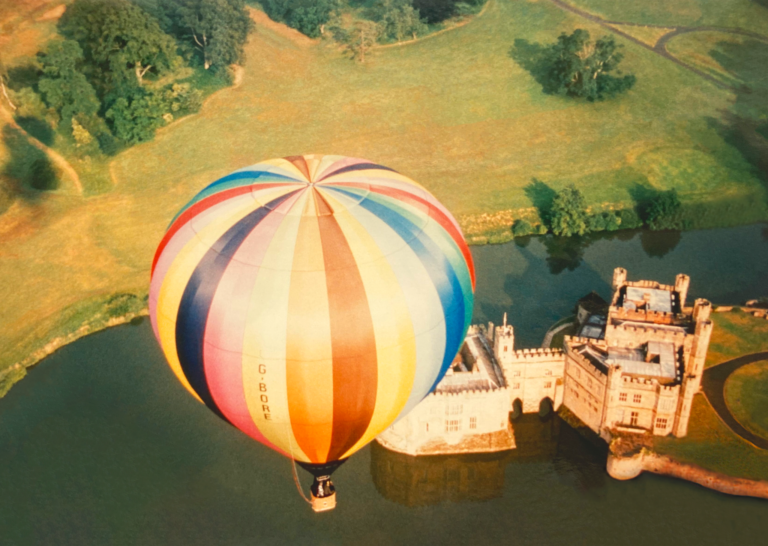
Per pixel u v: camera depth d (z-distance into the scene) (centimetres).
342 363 5378
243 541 8712
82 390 10850
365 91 18625
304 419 5672
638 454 8875
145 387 10831
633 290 9738
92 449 9888
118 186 15300
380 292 5375
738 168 15612
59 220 14325
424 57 19962
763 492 8594
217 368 5541
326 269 5338
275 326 5294
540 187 15250
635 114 17425
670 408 8869
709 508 8650
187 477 9438
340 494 9100
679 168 15688
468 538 8644
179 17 18250
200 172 15750
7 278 13038
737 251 13538
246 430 6109
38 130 15950
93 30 16462
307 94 18450
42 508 9188
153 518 8994
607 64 17962
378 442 9406
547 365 9481
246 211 5609
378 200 5719
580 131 17012
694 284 12700
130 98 16550
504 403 9050
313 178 5828
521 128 17212
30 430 10225
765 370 10056
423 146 16750
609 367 8712
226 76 18362
